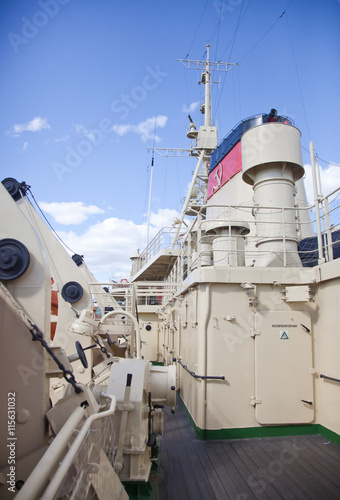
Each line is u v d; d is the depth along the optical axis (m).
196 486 4.44
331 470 4.74
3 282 2.51
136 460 3.77
